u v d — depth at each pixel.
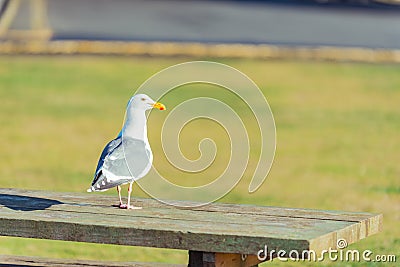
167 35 32.75
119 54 29.41
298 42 31.89
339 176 14.41
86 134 18.42
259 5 42.50
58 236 6.10
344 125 19.66
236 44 31.02
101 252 9.51
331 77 26.34
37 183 13.52
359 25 36.41
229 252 5.75
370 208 11.82
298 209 6.73
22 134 18.27
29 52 29.45
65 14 38.03
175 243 5.86
